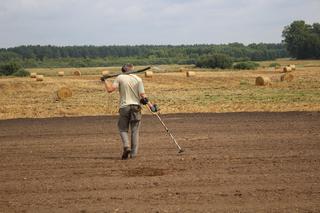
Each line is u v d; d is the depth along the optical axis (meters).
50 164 11.45
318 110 22.84
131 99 12.09
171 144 13.74
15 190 9.07
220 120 19.61
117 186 9.11
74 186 9.21
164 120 20.23
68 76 71.06
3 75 89.44
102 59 197.00
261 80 44.97
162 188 8.86
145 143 14.06
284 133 15.34
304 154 11.77
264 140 14.02
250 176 9.62
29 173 10.51
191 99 32.09
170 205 7.81
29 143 14.93
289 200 7.95
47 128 18.77
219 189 8.69
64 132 17.34
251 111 23.33
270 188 8.69
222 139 14.41
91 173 10.31
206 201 7.99
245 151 12.33
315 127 16.59
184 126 17.92
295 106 25.06
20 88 47.16
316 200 7.91
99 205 7.93
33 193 8.82
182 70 87.25
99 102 31.84
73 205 7.98
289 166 10.46
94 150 13.31
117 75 12.53
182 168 10.48
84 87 47.06
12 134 17.28
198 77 59.50
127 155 11.80
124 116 12.04
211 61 105.25
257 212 7.37
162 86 47.62
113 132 16.95
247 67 97.38
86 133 16.89
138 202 8.03
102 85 49.31
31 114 25.25
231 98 31.83
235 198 8.13
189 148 12.99
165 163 11.09
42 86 48.75
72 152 13.06
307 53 170.88
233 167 10.48
